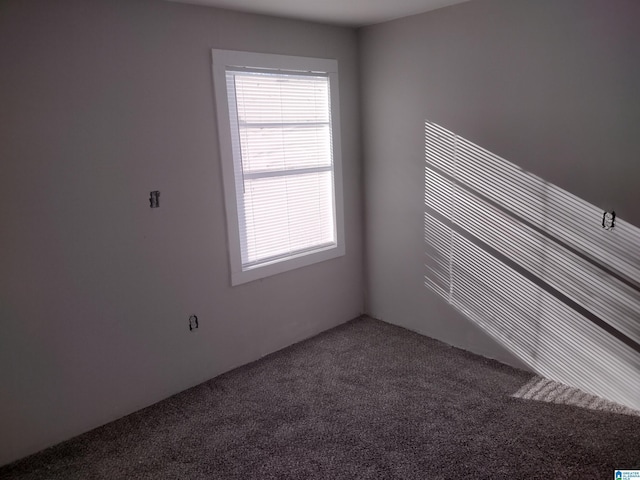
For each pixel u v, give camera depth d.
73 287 2.62
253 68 3.24
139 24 2.70
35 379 2.54
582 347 2.91
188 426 2.74
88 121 2.57
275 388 3.12
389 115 3.78
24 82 2.35
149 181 2.84
